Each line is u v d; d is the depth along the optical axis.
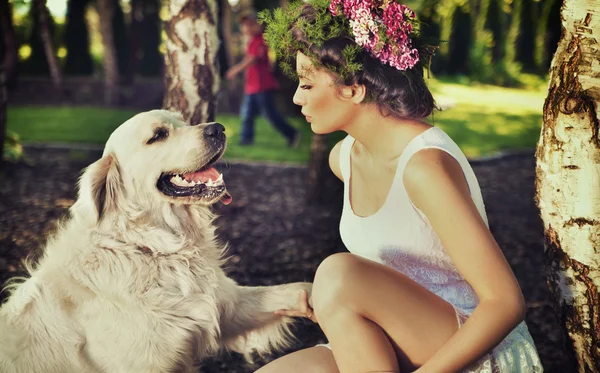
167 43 4.64
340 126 2.38
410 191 2.18
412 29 2.34
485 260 2.04
